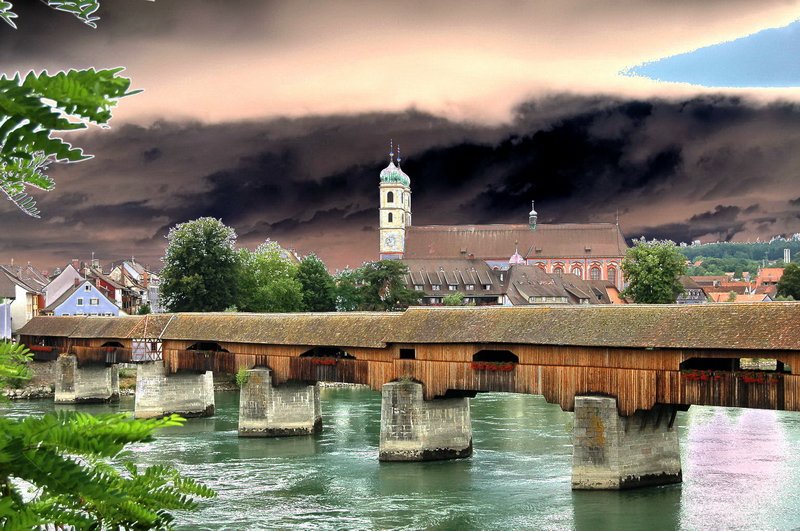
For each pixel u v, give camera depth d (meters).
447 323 52.25
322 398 84.69
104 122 3.35
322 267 126.81
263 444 58.31
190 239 102.56
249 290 114.62
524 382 47.50
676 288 117.62
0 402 5.43
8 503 3.89
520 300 156.12
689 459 48.59
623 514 37.72
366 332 56.91
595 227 183.25
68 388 83.25
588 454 42.47
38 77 3.24
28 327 89.94
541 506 39.44
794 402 37.94
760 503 38.97
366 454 53.97
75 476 3.75
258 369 62.62
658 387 41.78
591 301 161.38
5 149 3.28
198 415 73.62
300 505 40.41
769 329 39.06
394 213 188.12
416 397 51.62
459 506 39.84
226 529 36.28
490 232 184.75
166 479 5.91
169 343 72.25
